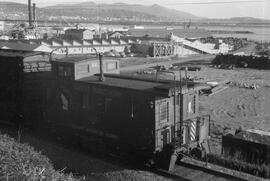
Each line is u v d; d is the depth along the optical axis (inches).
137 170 721.6
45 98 949.8
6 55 1046.4
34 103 1015.6
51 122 934.4
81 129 856.9
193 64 3260.3
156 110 706.8
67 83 879.7
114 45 4333.2
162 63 3326.8
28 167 396.5
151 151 716.7
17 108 1010.1
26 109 1000.9
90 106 830.5
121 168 725.9
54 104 924.0
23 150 486.6
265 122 1251.2
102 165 738.2
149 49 4133.9
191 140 781.3
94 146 828.6
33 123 1006.4
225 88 1987.0
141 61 3528.5
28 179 362.3
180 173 689.6
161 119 720.3
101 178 673.6
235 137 788.6
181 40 4729.3
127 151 766.5
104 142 808.9
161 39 4827.8
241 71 2785.4
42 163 460.4
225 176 669.9
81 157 788.6
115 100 774.5
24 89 992.9
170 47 4291.3
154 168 724.7
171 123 745.0
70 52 3804.1
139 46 4311.0
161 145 721.6
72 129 877.8
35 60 1030.4
